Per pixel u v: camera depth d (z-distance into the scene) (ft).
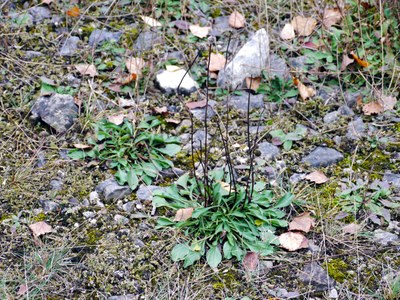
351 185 4.04
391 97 4.61
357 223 3.83
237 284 3.52
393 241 3.72
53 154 4.25
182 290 3.49
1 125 4.41
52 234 3.76
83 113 4.50
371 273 3.58
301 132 4.41
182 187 4.04
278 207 3.84
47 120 4.41
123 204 3.95
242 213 3.73
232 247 3.63
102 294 3.47
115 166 4.14
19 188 4.00
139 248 3.69
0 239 3.72
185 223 3.75
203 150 4.27
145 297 3.45
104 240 3.74
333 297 3.47
